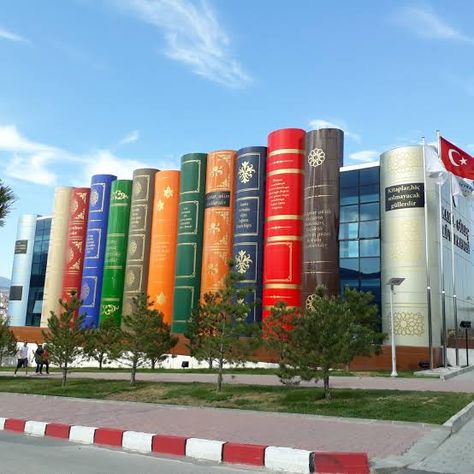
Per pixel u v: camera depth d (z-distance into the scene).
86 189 45.50
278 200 31.81
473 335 32.78
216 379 19.47
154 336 17.17
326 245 29.81
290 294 30.47
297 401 12.39
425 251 26.89
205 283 34.12
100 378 20.86
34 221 53.22
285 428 9.27
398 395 12.72
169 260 37.28
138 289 38.28
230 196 34.91
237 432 8.93
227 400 13.14
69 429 9.38
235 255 33.19
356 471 6.63
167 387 15.98
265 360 25.98
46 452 7.96
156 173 39.81
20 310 51.03
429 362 23.92
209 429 9.31
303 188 31.92
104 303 39.72
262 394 13.78
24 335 39.03
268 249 31.72
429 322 23.64
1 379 21.58
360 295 21.94
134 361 17.25
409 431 8.72
